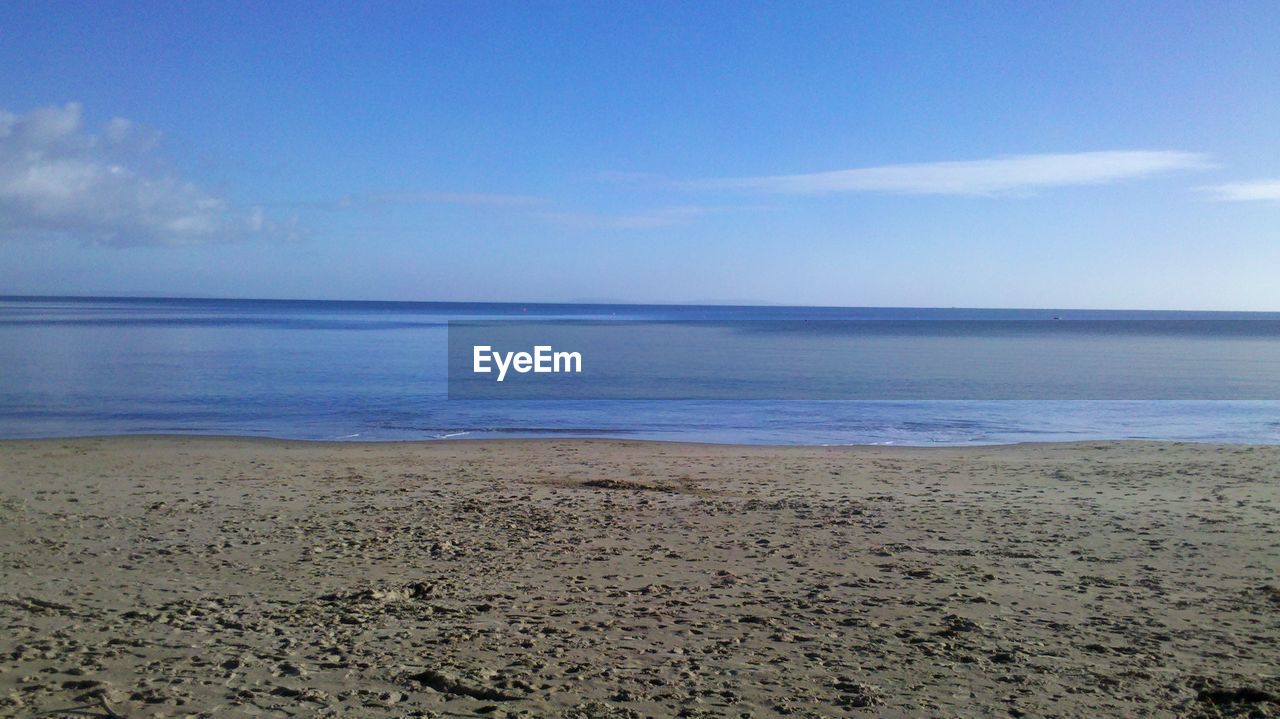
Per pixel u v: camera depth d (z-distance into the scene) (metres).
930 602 8.02
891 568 9.32
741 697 5.65
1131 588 8.52
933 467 17.39
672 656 6.47
